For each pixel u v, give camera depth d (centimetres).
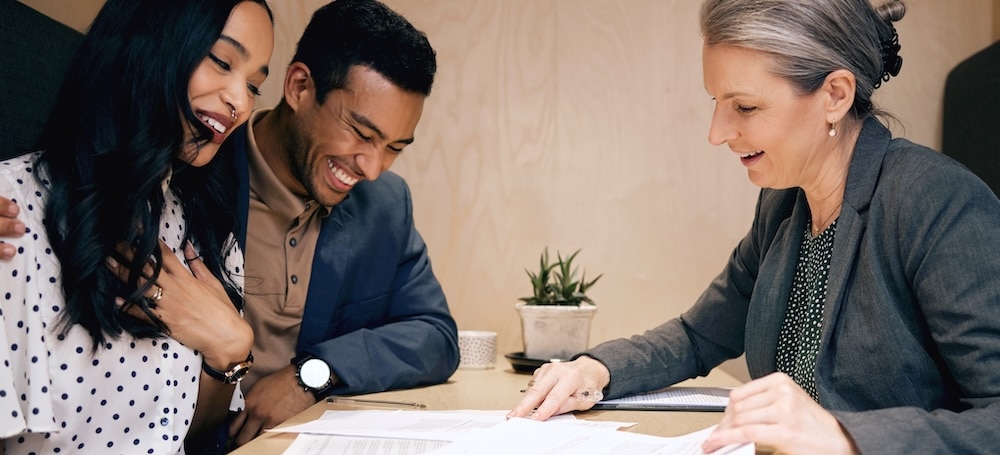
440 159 240
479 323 239
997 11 229
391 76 153
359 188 184
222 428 151
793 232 137
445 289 239
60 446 114
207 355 134
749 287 155
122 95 119
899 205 113
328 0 238
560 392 130
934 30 233
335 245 175
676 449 99
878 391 114
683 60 240
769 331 137
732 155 238
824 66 118
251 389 161
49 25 175
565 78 241
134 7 121
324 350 163
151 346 125
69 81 121
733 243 238
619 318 239
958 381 105
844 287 120
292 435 117
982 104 207
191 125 123
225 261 147
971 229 106
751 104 121
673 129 240
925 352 112
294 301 172
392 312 188
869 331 115
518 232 240
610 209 240
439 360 179
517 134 241
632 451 101
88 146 117
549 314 194
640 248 239
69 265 113
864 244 119
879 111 129
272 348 172
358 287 181
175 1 121
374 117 153
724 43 120
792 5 117
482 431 114
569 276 204
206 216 143
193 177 141
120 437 121
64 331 112
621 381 144
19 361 108
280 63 237
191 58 120
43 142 120
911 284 113
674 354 152
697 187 239
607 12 242
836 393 119
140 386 123
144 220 120
